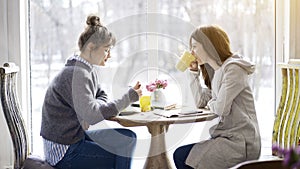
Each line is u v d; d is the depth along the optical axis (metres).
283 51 3.59
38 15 3.40
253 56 3.58
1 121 3.28
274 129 2.84
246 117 2.57
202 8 3.52
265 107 3.65
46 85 3.45
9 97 2.51
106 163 2.42
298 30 3.48
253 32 3.56
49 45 3.43
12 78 2.57
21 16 3.27
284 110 2.77
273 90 3.64
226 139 2.54
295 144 2.62
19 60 3.26
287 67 2.76
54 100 2.42
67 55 3.44
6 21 3.23
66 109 2.41
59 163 2.45
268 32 3.58
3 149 3.30
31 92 3.46
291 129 2.68
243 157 2.51
